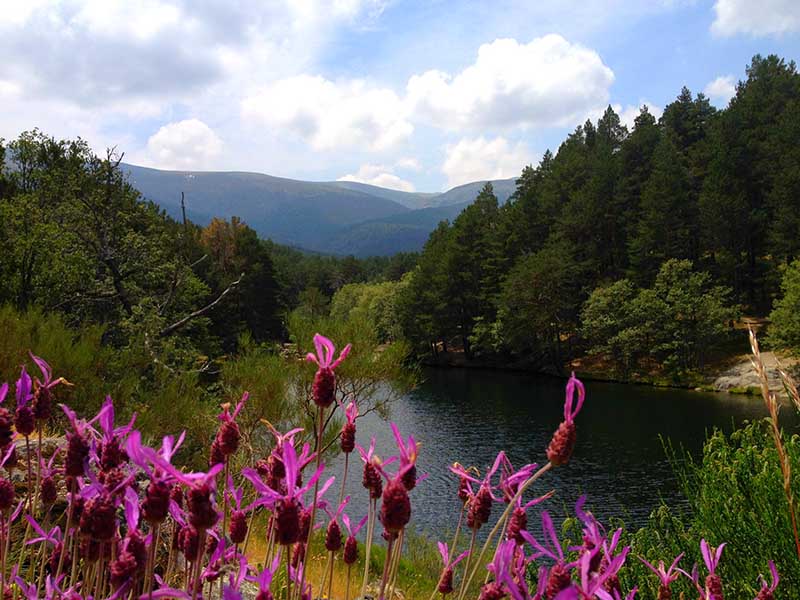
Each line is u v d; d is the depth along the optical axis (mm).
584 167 64375
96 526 1190
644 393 36312
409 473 1223
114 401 7523
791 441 3504
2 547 1558
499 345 51719
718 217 46031
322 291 110875
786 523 3180
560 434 1174
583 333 45969
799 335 33750
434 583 6586
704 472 4023
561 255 50094
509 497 1472
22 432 1535
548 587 1102
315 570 4965
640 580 3361
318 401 1430
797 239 41312
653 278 47406
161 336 14719
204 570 1587
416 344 58875
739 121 54656
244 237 51625
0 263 14938
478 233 62344
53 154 24984
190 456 7410
